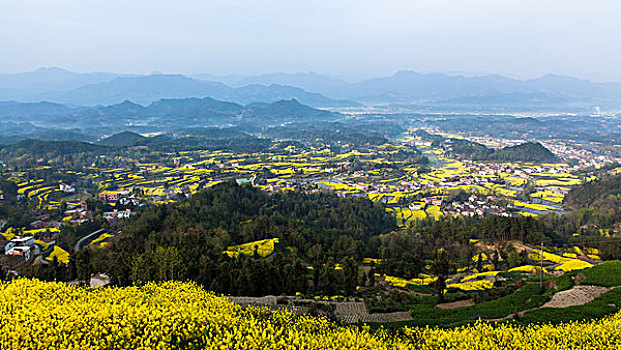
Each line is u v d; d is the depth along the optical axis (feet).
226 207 425.28
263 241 345.10
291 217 439.63
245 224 385.29
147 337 98.12
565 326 125.59
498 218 377.30
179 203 424.05
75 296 131.03
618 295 159.33
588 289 171.42
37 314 103.55
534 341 111.96
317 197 572.51
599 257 334.03
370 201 576.61
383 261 302.04
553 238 374.43
